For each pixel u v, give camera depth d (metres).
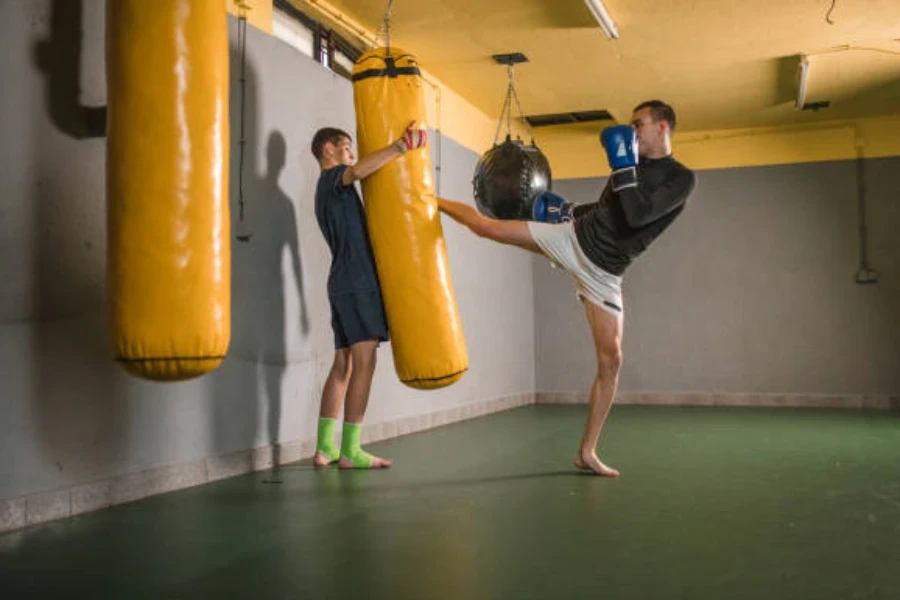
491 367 7.20
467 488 3.39
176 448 3.48
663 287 8.11
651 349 8.10
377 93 3.66
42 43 2.92
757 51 5.82
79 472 3.02
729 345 7.89
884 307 7.50
